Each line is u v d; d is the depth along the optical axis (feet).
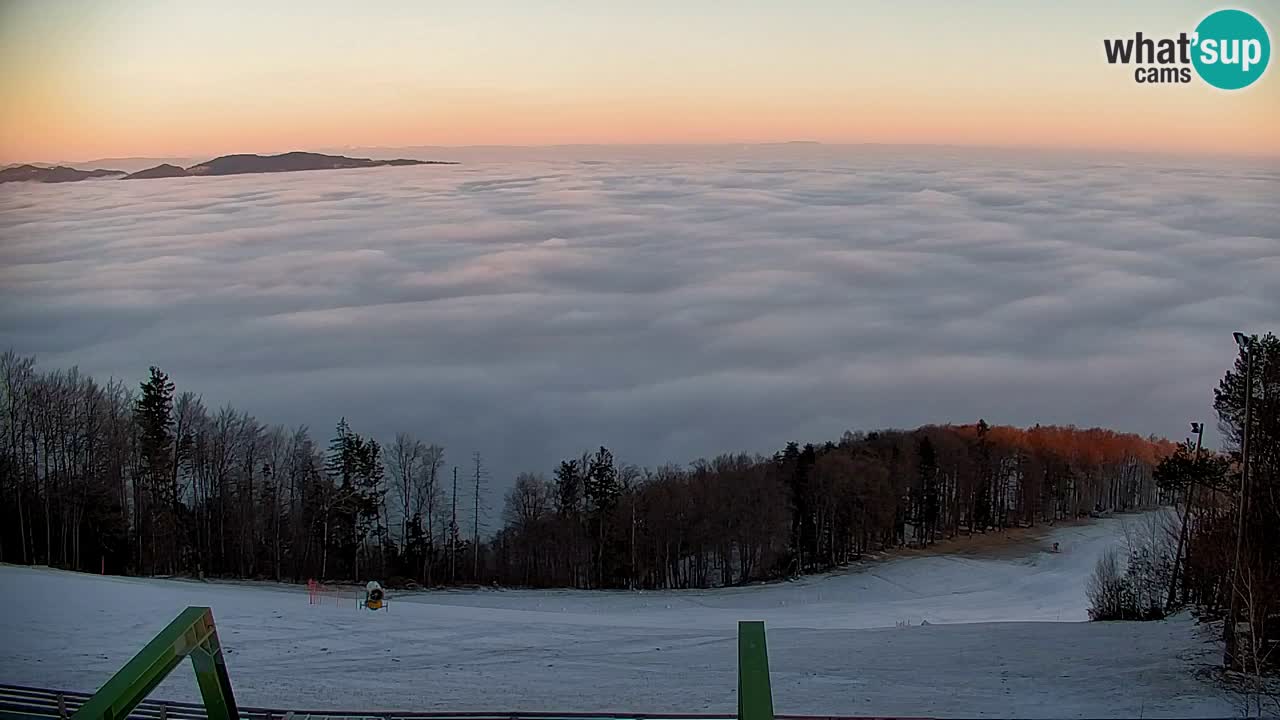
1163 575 118.73
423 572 187.52
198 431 190.08
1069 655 81.05
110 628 86.63
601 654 85.46
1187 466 117.39
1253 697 66.08
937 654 83.76
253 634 89.25
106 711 32.91
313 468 194.80
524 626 98.99
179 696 65.57
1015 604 144.97
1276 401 78.95
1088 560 185.47
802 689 70.79
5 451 170.19
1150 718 61.72
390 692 69.31
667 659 83.51
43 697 61.62
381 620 98.63
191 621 37.09
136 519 175.42
